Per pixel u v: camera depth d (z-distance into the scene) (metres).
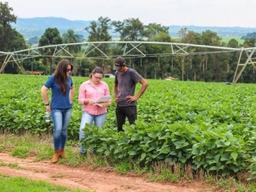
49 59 109.25
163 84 50.78
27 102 18.92
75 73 97.94
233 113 17.59
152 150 11.34
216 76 98.31
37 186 9.79
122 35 124.50
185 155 10.97
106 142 12.11
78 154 12.89
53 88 12.73
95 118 13.05
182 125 11.19
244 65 66.00
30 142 14.88
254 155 10.68
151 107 19.41
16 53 91.69
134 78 12.89
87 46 78.06
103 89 13.04
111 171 11.55
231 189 9.81
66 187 9.91
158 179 10.63
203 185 10.26
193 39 112.00
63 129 12.75
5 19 115.12
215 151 10.52
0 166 11.91
